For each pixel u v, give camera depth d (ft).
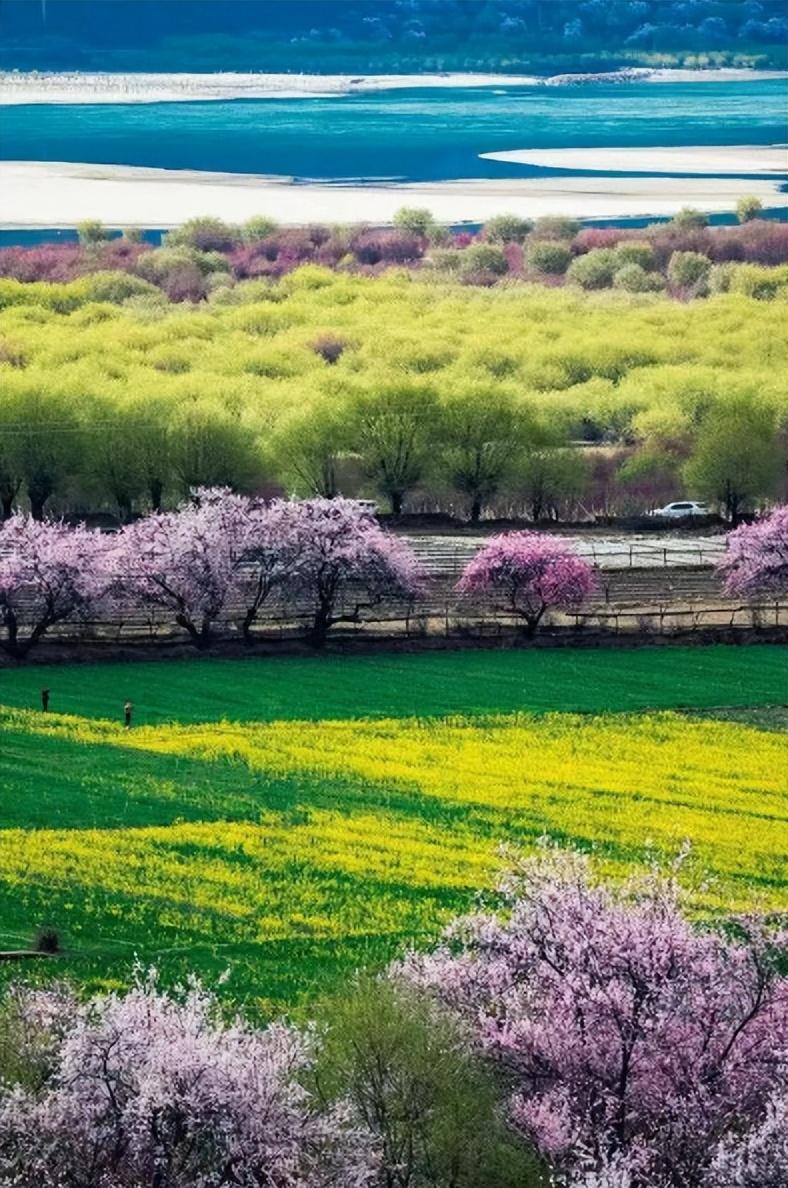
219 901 268.00
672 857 287.07
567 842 292.40
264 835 293.23
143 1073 174.09
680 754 334.44
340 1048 184.14
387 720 347.97
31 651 381.60
